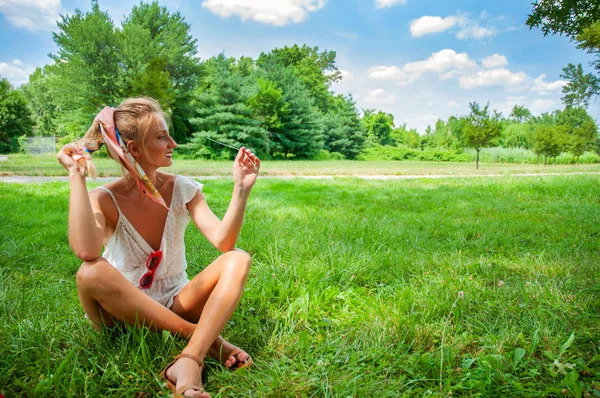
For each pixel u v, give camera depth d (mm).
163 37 33688
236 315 2316
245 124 32281
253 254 3539
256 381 1694
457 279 2916
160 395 1604
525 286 2781
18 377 1742
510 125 58094
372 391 1653
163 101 29281
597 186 9539
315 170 18016
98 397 1599
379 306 2447
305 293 2596
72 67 29906
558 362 1781
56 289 2664
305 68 55156
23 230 4277
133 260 1934
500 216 5785
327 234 4211
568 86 29828
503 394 1634
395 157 47969
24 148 33594
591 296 2564
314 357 1928
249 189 1916
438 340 2053
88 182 7930
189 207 2020
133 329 1817
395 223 5016
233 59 57094
